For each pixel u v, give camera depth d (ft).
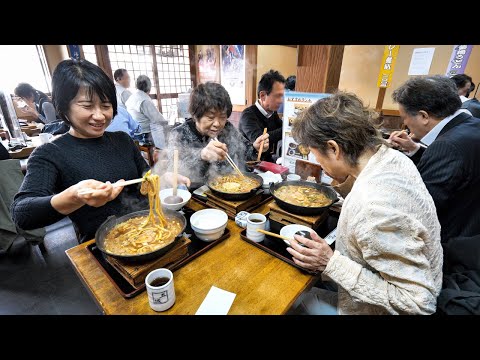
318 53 7.68
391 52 11.34
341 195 5.48
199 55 20.35
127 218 3.98
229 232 4.43
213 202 5.19
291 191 5.14
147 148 12.76
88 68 3.94
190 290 3.26
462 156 4.73
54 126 11.63
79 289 7.49
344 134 3.14
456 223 5.16
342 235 3.55
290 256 3.88
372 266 3.00
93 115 4.09
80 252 3.98
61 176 4.32
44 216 3.35
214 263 3.75
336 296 4.57
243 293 3.23
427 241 2.98
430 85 5.42
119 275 3.44
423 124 5.74
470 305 3.16
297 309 4.27
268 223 4.76
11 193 8.30
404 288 2.88
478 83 12.12
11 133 11.04
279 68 20.43
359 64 14.37
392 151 3.27
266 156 8.86
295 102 6.51
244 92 17.97
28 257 8.94
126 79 16.11
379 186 2.95
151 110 15.02
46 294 7.32
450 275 3.80
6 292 7.39
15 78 15.94
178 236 3.42
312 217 4.41
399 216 2.73
